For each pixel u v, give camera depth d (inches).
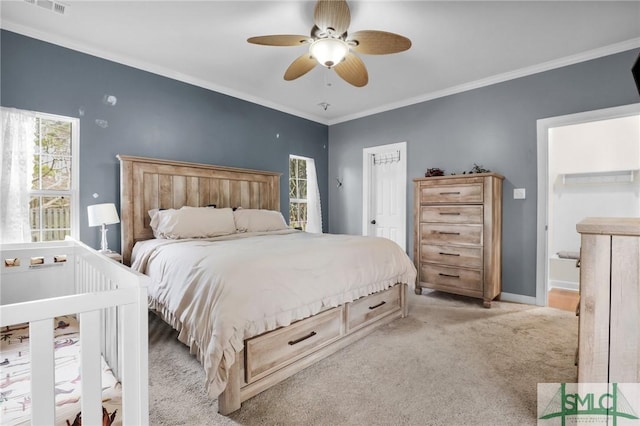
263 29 102.7
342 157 204.4
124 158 117.3
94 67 116.1
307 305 76.4
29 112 101.6
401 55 119.0
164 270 84.9
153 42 111.2
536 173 129.5
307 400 64.5
